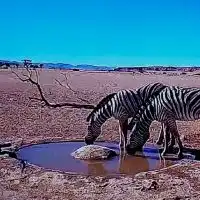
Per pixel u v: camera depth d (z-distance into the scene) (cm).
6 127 1678
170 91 1177
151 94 1219
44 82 4062
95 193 901
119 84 4112
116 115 1254
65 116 1995
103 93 3192
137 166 1110
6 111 2084
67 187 937
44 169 1058
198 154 1248
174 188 933
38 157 1198
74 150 1290
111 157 1196
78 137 1514
